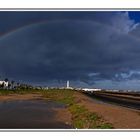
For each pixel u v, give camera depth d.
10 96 78.00
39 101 61.44
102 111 30.44
